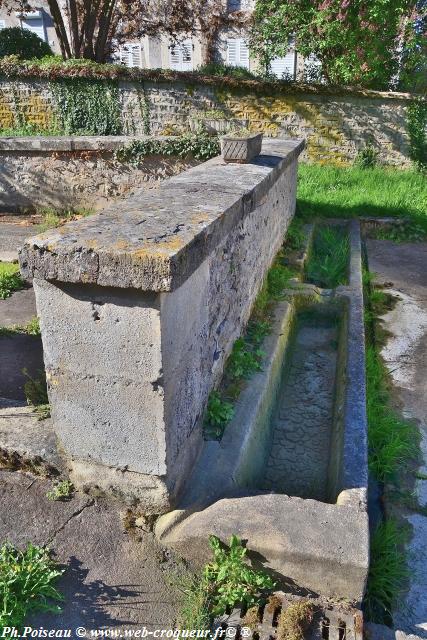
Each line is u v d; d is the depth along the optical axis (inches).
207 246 107.7
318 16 461.4
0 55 618.2
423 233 360.5
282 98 491.8
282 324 194.2
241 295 170.7
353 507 108.4
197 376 121.5
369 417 166.2
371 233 365.4
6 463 122.6
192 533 103.2
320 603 97.3
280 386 181.8
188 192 144.3
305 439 165.6
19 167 367.2
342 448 135.6
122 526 110.5
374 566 117.2
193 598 97.3
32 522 111.2
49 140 357.1
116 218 111.6
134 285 87.9
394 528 127.0
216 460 122.4
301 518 104.1
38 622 94.0
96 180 366.0
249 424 134.7
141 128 524.1
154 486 108.1
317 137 498.0
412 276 301.4
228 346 156.7
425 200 394.0
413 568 121.3
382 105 475.8
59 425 110.2
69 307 96.5
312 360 207.2
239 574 98.0
